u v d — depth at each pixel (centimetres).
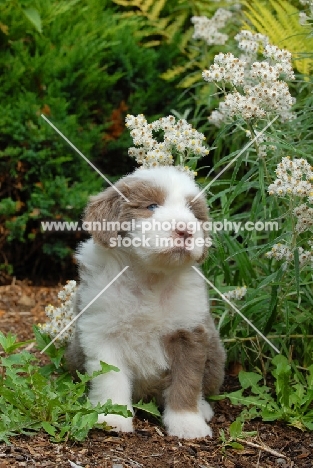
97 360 110
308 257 119
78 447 102
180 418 110
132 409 112
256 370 131
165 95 198
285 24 155
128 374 113
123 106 195
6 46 189
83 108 189
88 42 190
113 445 104
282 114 129
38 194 177
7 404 108
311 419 115
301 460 105
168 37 202
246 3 164
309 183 114
